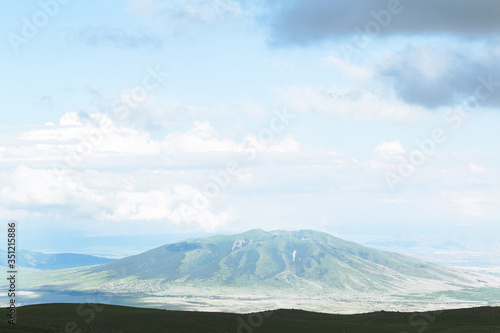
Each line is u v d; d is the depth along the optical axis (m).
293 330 110.62
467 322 118.50
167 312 125.25
